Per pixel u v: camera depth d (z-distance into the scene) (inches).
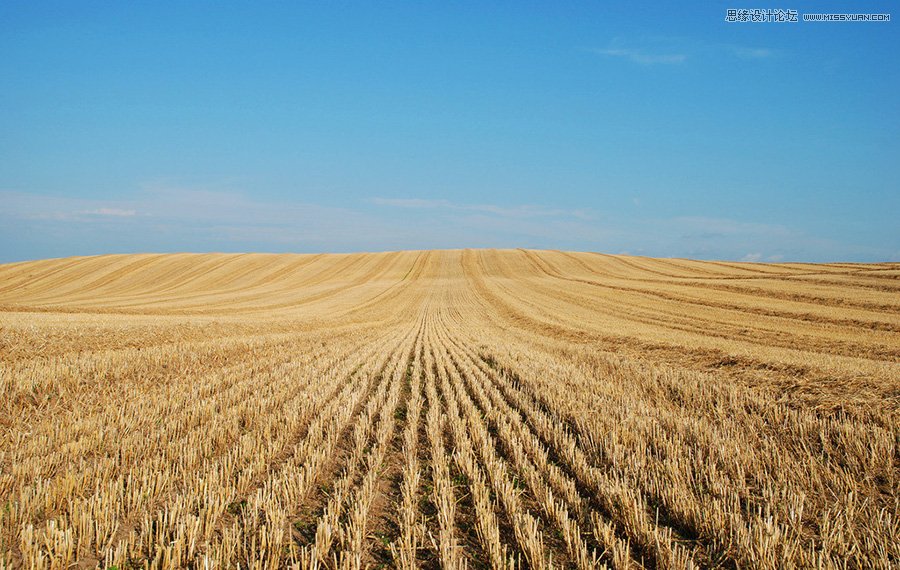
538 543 199.5
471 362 735.7
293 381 535.5
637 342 855.1
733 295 1685.5
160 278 2876.5
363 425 380.8
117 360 525.0
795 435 337.7
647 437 338.6
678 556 197.3
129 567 189.5
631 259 3312.0
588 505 249.4
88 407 382.6
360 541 206.7
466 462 291.1
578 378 544.7
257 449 309.7
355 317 1653.5
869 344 873.5
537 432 367.9
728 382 491.8
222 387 494.9
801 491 252.8
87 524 201.8
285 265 3272.6
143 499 236.8
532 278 2773.1
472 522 239.8
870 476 272.5
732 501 240.4
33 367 454.3
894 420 348.5
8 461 271.3
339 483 271.6
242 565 194.7
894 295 1471.5
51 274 2913.4
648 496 257.6
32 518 215.9
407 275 3056.1
